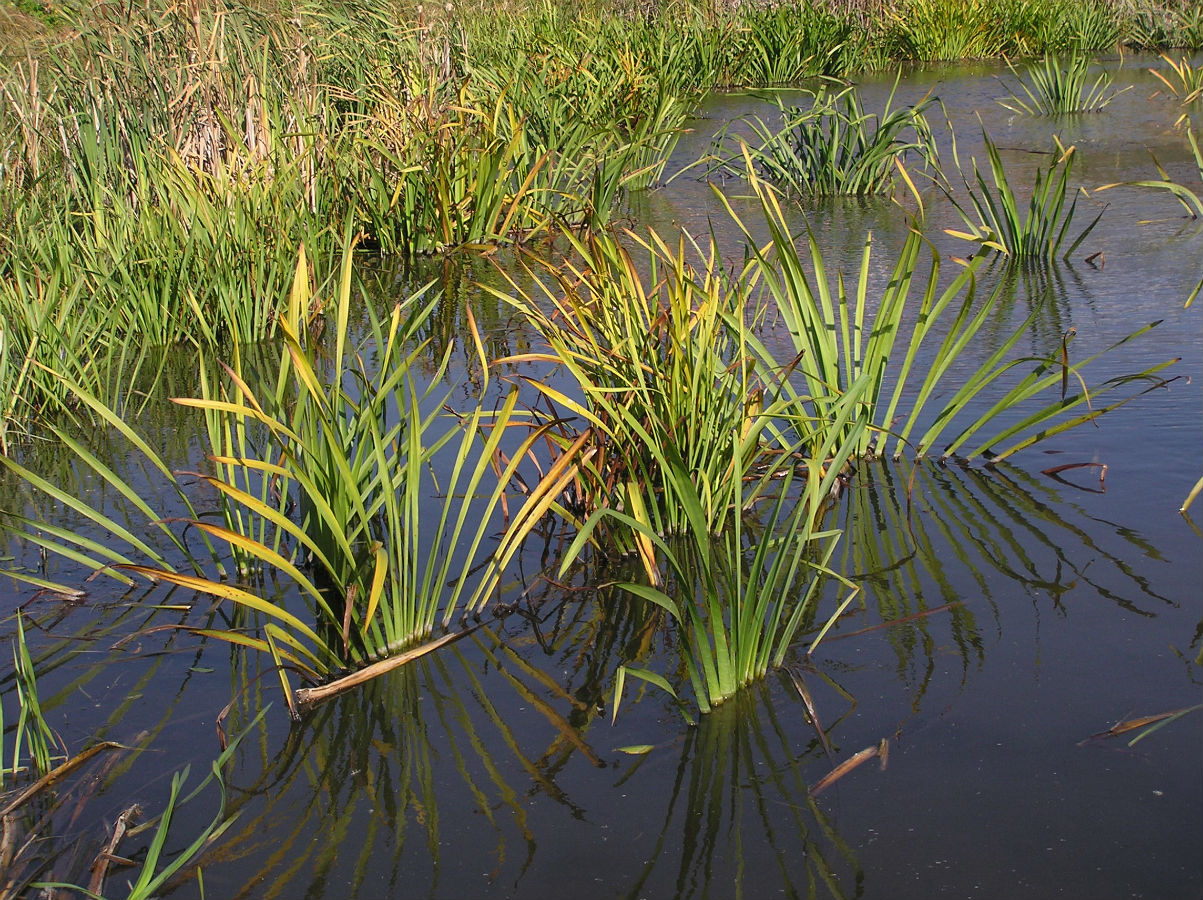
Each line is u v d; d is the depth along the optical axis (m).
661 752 2.60
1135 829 2.25
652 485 3.65
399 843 2.35
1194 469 3.74
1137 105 12.30
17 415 5.02
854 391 3.18
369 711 2.82
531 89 9.79
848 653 2.92
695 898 2.16
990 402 4.47
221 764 2.63
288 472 2.88
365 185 8.22
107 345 5.61
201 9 7.71
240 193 6.61
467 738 2.69
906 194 8.92
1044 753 2.48
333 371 5.66
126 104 7.09
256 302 6.19
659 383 3.56
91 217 6.29
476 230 8.27
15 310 5.27
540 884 2.22
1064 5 17.06
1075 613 3.00
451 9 11.70
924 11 17.08
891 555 3.39
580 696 2.84
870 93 14.16
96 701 2.92
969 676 2.77
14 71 7.71
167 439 4.81
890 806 2.36
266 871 2.29
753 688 2.80
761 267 4.04
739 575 2.82
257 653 3.13
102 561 3.66
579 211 8.58
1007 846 2.23
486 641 3.11
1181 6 16.91
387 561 3.04
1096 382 4.55
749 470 3.92
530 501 3.24
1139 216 7.55
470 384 5.21
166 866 2.31
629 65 11.12
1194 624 2.91
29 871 2.31
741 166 10.46
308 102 8.41
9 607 3.44
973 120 11.97
